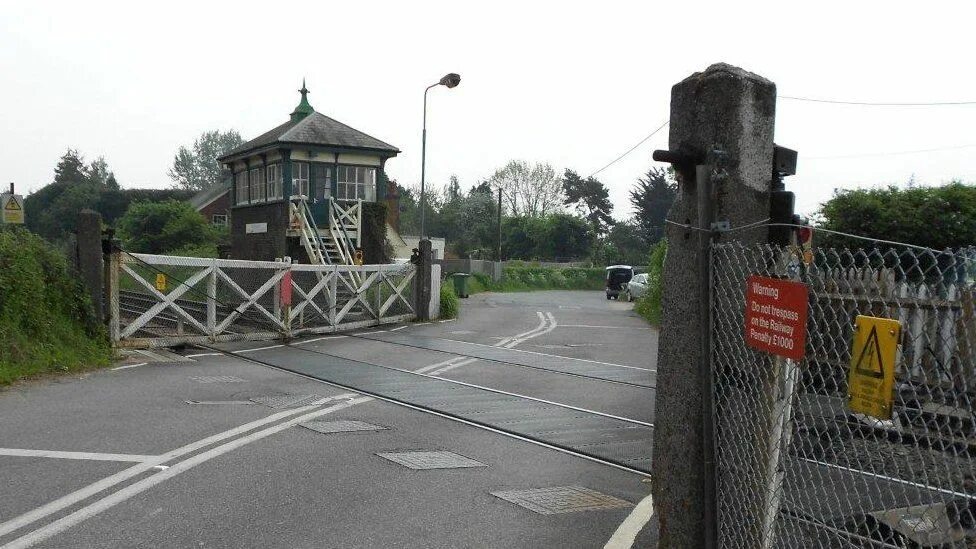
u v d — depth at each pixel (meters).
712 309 3.88
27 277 11.88
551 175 87.31
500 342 18.06
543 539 5.10
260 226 30.70
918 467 3.90
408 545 4.94
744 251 3.81
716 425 3.89
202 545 4.80
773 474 3.65
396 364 13.72
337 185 29.78
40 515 5.23
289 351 15.31
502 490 6.20
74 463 6.53
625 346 17.78
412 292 23.58
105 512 5.33
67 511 5.32
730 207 3.84
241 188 33.12
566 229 75.31
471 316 27.00
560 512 5.67
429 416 9.21
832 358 3.45
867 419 3.49
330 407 9.52
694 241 3.98
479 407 9.81
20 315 11.54
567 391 11.21
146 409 8.98
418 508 5.68
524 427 8.68
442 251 55.88
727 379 3.85
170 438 7.55
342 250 28.14
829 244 15.73
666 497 4.14
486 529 5.27
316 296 19.17
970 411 2.98
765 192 3.94
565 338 19.50
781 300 3.48
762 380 3.69
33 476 6.11
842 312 3.33
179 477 6.23
